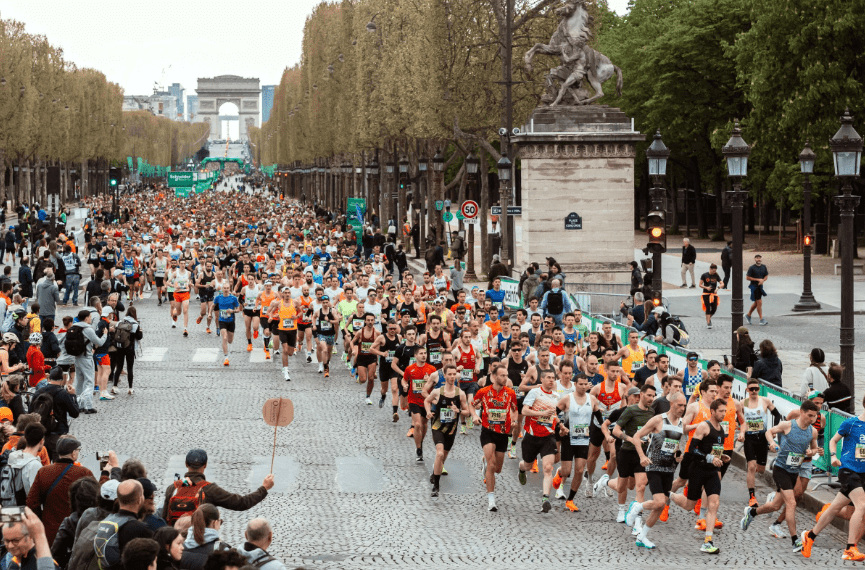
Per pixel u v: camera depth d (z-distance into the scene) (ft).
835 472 53.72
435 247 156.66
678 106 223.51
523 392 62.85
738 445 64.03
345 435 68.80
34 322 74.90
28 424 40.70
